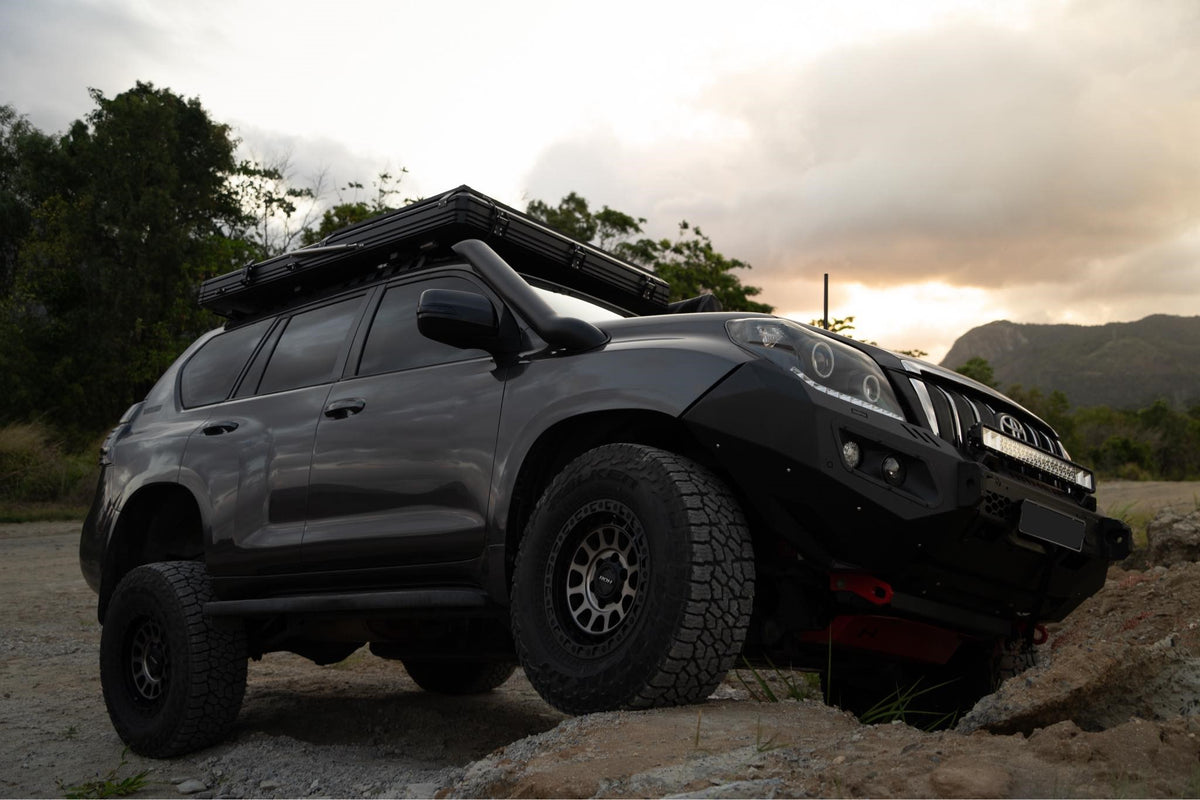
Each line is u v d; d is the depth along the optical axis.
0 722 4.54
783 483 2.68
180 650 3.99
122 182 28.67
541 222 3.93
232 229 35.25
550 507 2.96
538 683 2.84
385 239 4.03
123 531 4.62
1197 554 6.38
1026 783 1.85
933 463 2.77
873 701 3.62
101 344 27.39
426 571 3.38
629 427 3.09
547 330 3.21
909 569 2.76
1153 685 2.38
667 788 2.11
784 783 2.03
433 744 4.09
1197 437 55.50
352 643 4.39
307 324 4.39
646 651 2.61
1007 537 2.86
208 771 3.75
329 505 3.73
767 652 3.13
